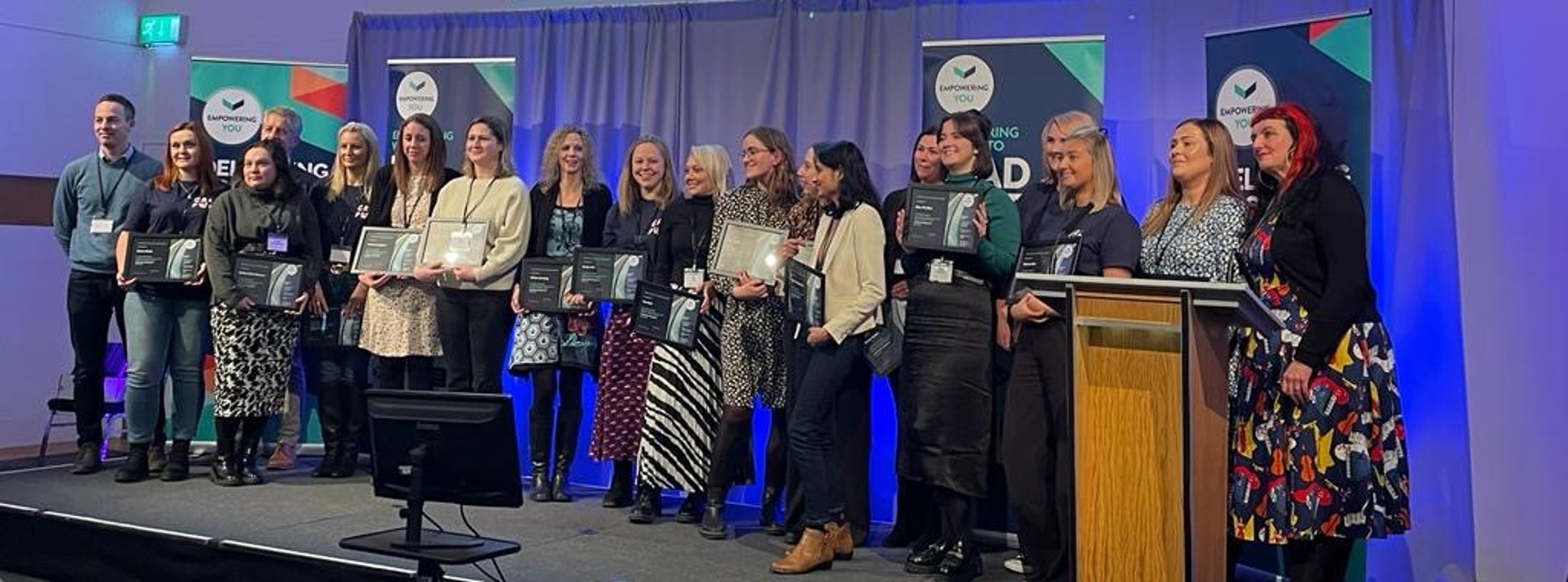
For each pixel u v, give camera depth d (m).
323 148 5.95
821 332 3.64
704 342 4.36
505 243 4.76
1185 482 2.39
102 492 4.71
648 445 4.34
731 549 4.01
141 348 4.96
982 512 4.43
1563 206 3.56
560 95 5.71
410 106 5.68
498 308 4.79
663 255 4.52
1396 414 3.01
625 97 5.57
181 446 5.05
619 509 4.69
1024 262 3.54
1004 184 4.53
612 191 5.59
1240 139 4.08
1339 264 2.93
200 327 5.07
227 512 4.36
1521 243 3.65
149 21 6.82
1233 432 3.12
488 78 5.59
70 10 6.54
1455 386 3.77
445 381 5.02
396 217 5.08
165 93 6.83
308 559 3.69
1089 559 2.58
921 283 3.70
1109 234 3.32
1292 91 3.94
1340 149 3.80
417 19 5.93
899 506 4.20
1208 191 3.40
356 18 6.02
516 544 3.29
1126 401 2.55
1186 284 2.40
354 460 5.26
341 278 5.20
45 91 6.45
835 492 3.87
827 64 5.17
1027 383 3.37
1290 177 3.08
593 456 4.68
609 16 5.61
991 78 4.55
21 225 6.41
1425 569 3.79
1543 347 3.60
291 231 5.02
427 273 4.72
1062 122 3.74
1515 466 3.65
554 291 4.69
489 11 5.89
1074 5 4.82
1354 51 3.78
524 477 5.48
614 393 4.62
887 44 5.07
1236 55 4.11
